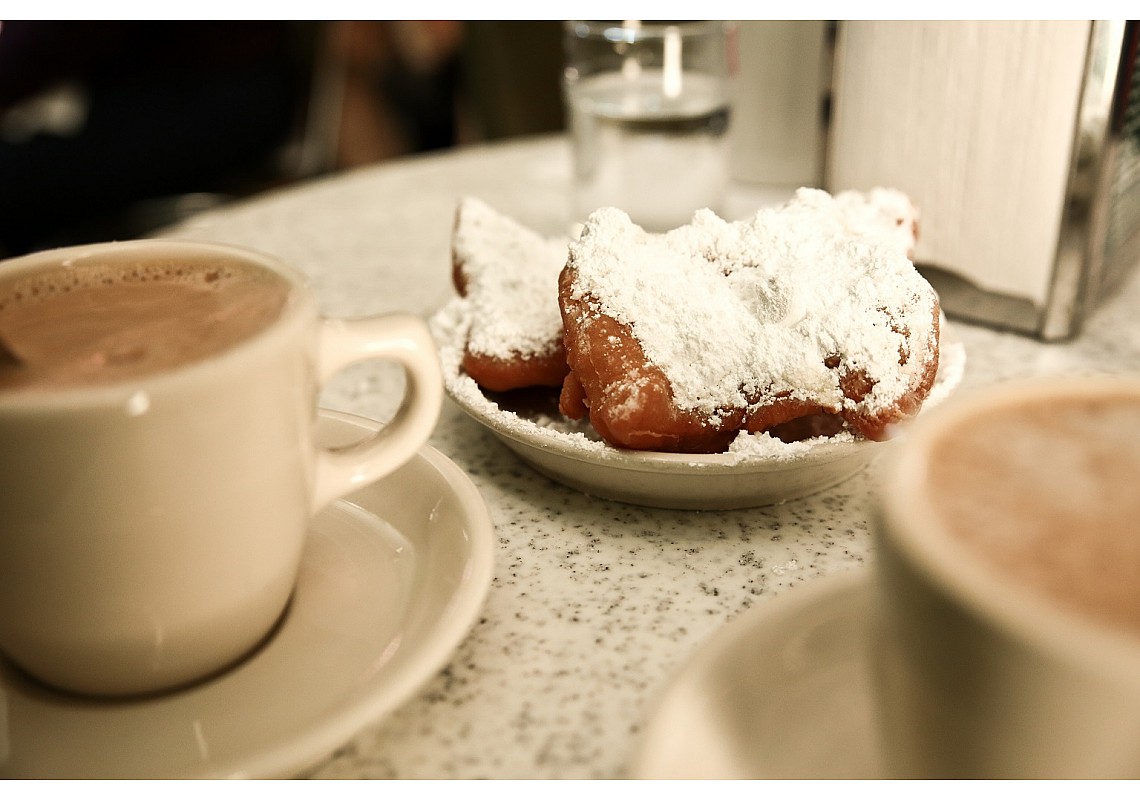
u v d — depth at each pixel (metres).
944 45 0.44
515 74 1.13
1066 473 0.20
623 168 0.60
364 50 1.62
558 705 0.26
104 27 1.31
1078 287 0.45
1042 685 0.17
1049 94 0.42
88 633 0.24
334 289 0.55
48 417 0.22
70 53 1.30
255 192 1.34
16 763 0.24
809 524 0.33
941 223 0.47
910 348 0.32
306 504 0.27
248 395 0.24
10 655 0.26
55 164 1.22
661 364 0.32
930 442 0.21
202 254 0.29
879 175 0.48
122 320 0.26
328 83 1.40
